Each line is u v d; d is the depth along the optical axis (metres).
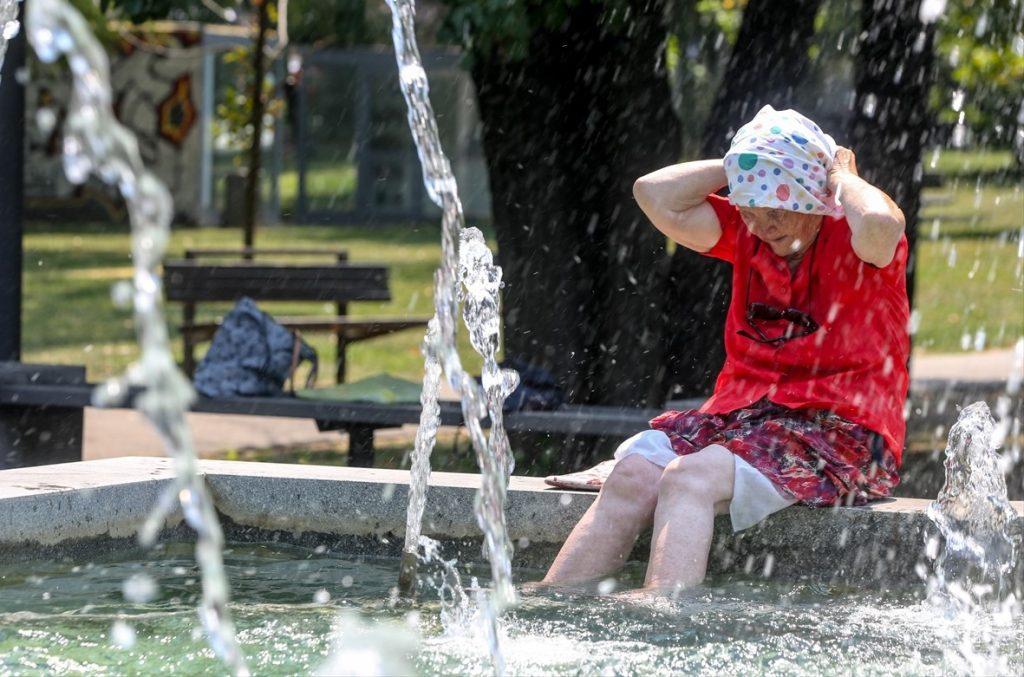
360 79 91.31
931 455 23.78
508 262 22.02
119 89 84.94
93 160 4.39
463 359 37.62
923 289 58.19
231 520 12.09
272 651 8.09
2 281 20.92
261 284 26.12
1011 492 19.45
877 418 10.71
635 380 21.42
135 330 42.75
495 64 21.17
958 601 9.67
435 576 10.73
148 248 4.35
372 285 27.14
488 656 7.96
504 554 8.66
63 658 7.90
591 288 21.67
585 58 20.83
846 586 10.34
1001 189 100.75
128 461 12.55
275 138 89.06
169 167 86.38
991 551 10.26
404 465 22.69
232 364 19.72
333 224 91.75
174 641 8.30
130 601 9.52
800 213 10.52
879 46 20.23
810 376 10.86
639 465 10.59
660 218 11.34
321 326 26.34
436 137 9.21
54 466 12.12
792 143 10.45
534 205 21.56
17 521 10.54
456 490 11.43
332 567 11.05
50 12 4.39
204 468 12.20
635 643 8.30
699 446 10.88
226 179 85.31
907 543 10.38
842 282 10.75
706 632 8.59
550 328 21.72
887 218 10.12
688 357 21.25
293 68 70.69
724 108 20.81
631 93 20.94
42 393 18.77
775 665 7.87
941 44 33.06
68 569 10.60
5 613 9.05
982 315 49.69
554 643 8.30
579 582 10.17
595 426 17.09
